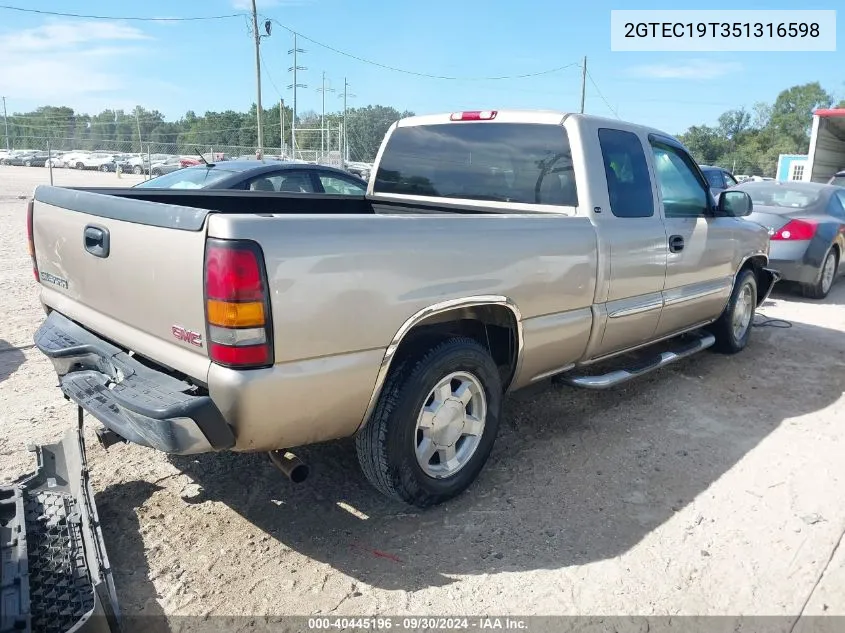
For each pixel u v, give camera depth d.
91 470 3.48
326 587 2.68
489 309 3.32
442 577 2.76
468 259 3.04
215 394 2.41
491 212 4.20
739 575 2.82
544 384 4.87
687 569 2.85
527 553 2.93
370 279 2.66
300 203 4.64
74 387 2.98
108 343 3.03
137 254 2.68
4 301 6.98
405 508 3.25
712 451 3.96
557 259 3.51
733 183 15.40
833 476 3.69
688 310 4.87
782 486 3.57
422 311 2.87
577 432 4.17
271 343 2.41
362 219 2.67
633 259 4.06
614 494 3.44
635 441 4.07
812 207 8.91
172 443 2.41
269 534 3.01
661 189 4.41
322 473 3.56
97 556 2.45
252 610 2.54
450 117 4.45
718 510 3.32
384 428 2.90
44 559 2.51
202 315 2.42
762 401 4.82
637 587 2.73
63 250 3.24
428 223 2.90
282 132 45.72
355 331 2.65
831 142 25.53
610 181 3.96
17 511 2.68
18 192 23.08
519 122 4.09
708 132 80.62
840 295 9.23
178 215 2.47
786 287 9.36
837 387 5.18
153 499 3.25
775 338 6.61
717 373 5.41
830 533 3.14
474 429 3.33
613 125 4.09
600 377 4.06
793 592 2.73
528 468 3.68
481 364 3.23
